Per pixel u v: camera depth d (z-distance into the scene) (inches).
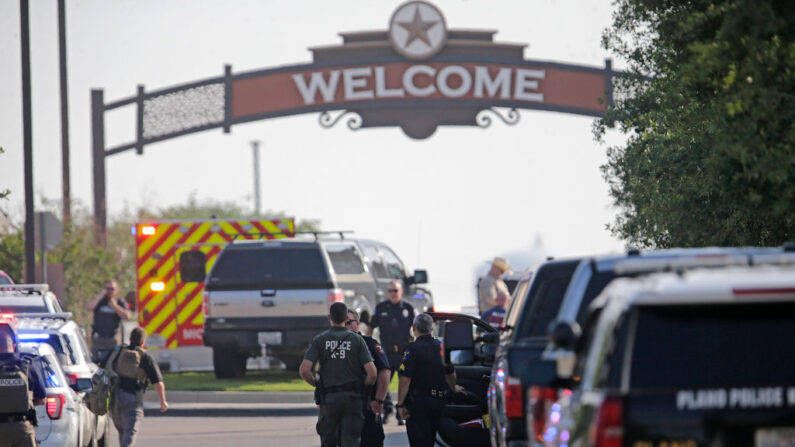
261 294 3063.5
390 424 2568.9
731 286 786.2
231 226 3503.9
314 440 2292.1
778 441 773.9
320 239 3166.8
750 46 1389.0
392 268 3555.6
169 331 3526.1
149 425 2600.9
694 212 1798.7
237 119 4744.1
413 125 4731.8
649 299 792.9
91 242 4453.7
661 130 1996.8
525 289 1273.4
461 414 1833.2
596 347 824.3
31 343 1653.5
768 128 1384.1
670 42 1724.9
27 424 1467.8
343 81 4731.8
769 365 796.0
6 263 3909.9
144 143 4699.8
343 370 1663.4
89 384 1724.9
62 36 4128.9
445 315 1931.6
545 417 1024.9
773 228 1653.5
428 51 4694.9
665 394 775.7
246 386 3083.2
